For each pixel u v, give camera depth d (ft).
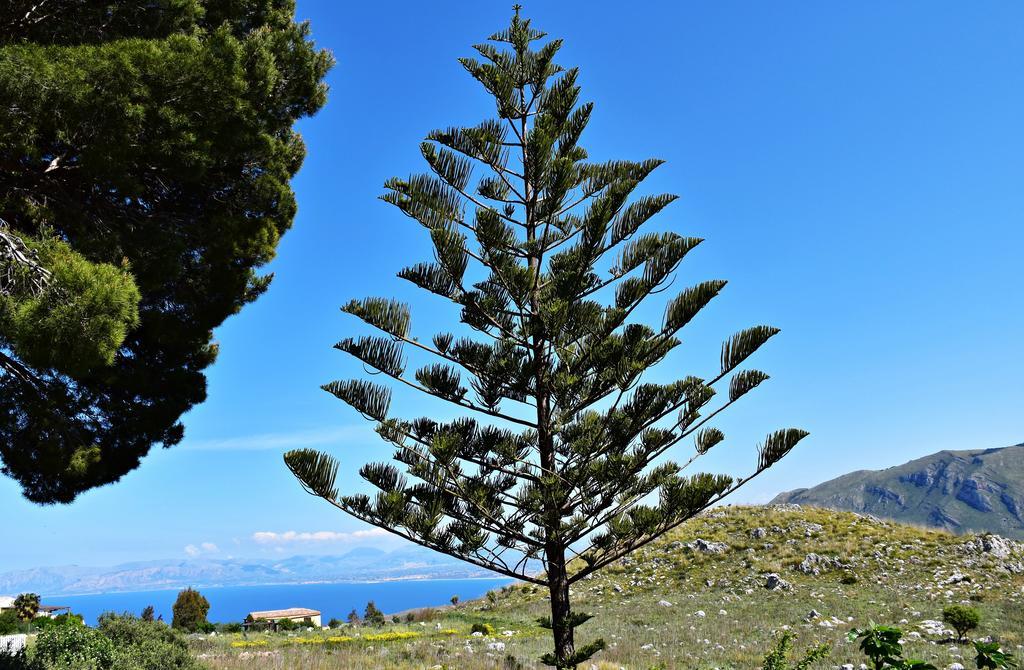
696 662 45.62
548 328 21.43
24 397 37.93
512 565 20.71
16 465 40.11
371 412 21.36
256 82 36.24
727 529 110.63
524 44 24.90
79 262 26.96
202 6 43.34
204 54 32.94
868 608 66.64
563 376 21.67
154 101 31.30
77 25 36.65
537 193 24.08
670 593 87.76
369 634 70.59
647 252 23.75
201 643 58.90
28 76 27.27
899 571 84.48
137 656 35.94
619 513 21.67
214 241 41.55
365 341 21.80
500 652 52.42
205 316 44.55
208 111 33.63
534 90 25.08
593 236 22.43
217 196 42.50
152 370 44.98
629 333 22.35
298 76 42.04
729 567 94.53
